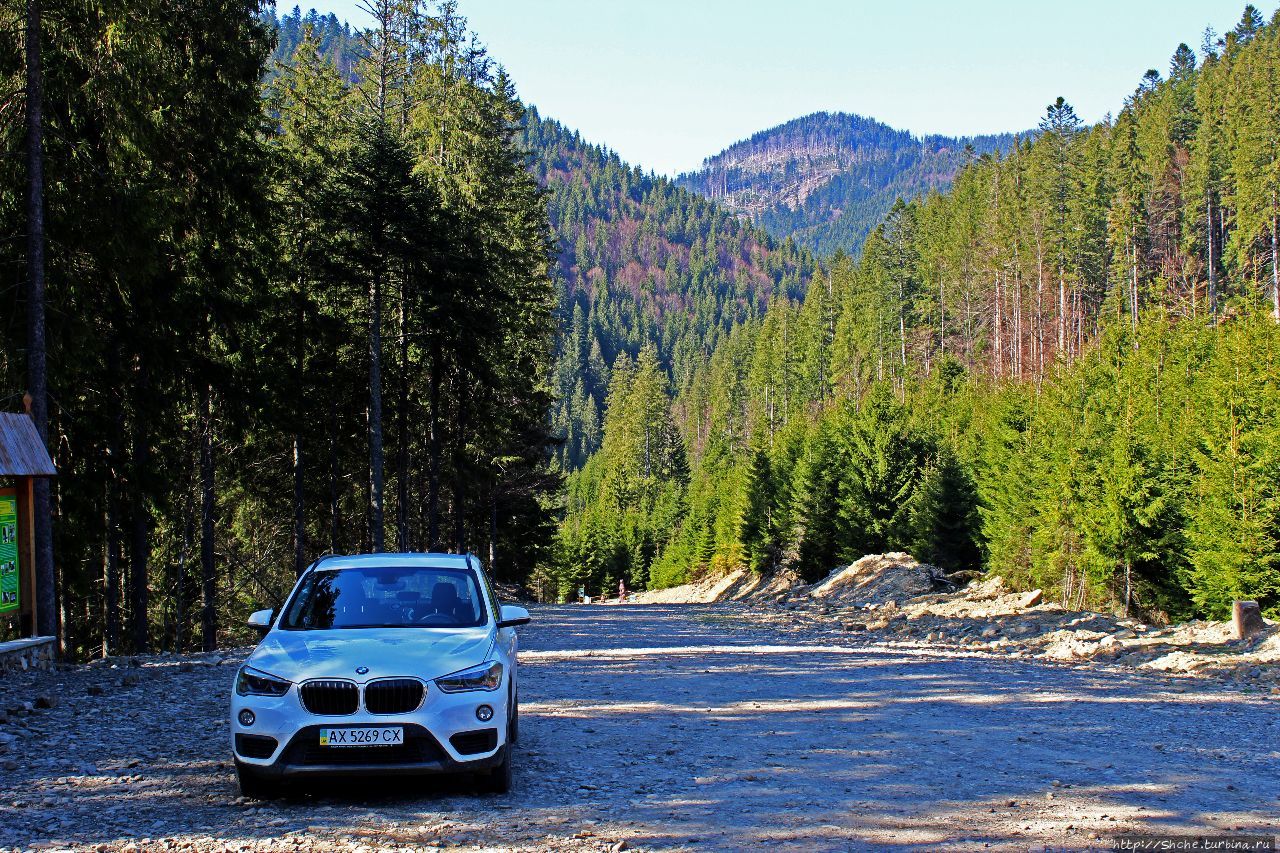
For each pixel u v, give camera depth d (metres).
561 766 8.12
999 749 8.87
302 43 36.78
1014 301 93.69
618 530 110.25
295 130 34.47
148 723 9.91
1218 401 34.28
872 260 121.81
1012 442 53.78
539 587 103.44
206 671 14.18
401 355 33.19
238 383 23.66
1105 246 87.12
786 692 12.77
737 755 8.58
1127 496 36.94
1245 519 32.28
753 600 47.19
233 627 34.62
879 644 20.94
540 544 52.75
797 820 6.41
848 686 13.37
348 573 8.66
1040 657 18.39
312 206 29.05
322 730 6.66
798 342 133.88
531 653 18.28
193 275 22.20
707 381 183.50
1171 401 43.22
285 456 33.38
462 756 6.80
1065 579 40.72
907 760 8.37
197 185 21.72
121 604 28.58
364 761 6.68
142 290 20.17
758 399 136.62
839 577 44.34
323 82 37.50
